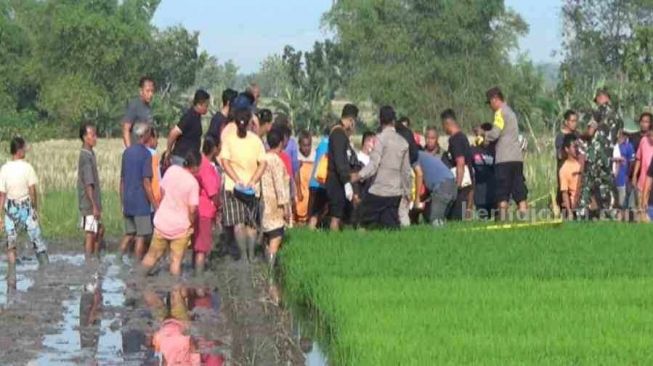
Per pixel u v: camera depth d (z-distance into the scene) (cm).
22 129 11862
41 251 3294
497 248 3098
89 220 3400
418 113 12188
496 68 12250
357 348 1878
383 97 12188
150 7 16362
